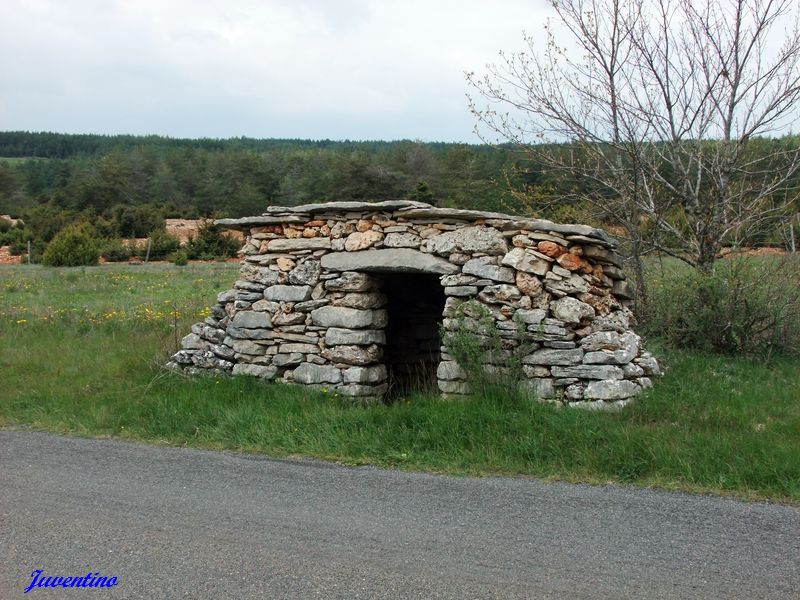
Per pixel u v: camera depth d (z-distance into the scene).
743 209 10.34
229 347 8.95
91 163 82.50
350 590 3.64
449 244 7.78
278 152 79.06
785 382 7.90
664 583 3.69
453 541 4.25
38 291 19.73
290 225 8.69
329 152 76.50
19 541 4.32
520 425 6.39
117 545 4.25
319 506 4.89
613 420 6.57
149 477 5.62
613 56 10.14
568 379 7.20
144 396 8.29
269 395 8.15
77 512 4.81
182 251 37.00
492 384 7.24
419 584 3.70
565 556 4.02
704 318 9.25
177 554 4.11
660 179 10.32
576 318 7.27
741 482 5.14
